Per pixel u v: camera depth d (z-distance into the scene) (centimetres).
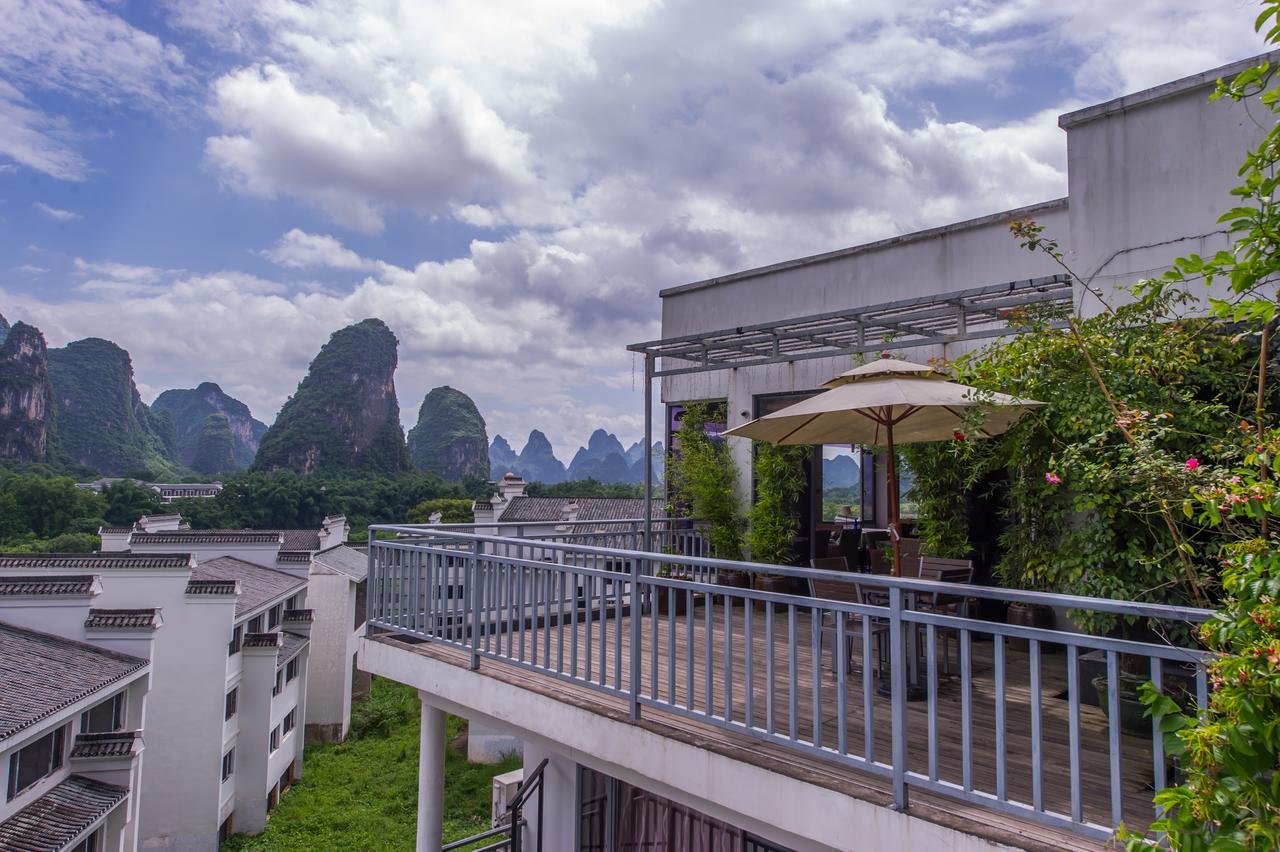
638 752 363
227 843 1925
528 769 656
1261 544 199
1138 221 470
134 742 1501
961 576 459
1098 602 219
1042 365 415
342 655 2670
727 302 888
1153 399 373
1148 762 327
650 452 771
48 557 1877
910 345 601
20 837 1226
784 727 357
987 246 689
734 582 786
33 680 1420
